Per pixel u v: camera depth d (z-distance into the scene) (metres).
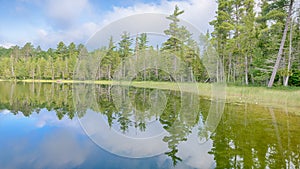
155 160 2.71
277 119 4.97
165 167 2.54
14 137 3.79
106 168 2.55
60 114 5.88
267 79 13.12
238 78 14.59
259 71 13.55
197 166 2.56
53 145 3.36
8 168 2.58
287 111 5.99
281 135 3.75
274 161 2.68
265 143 3.34
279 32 12.20
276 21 11.83
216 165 2.60
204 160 2.72
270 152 2.97
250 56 13.85
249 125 4.41
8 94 11.57
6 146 3.31
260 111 5.97
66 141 3.51
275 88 9.97
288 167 2.51
